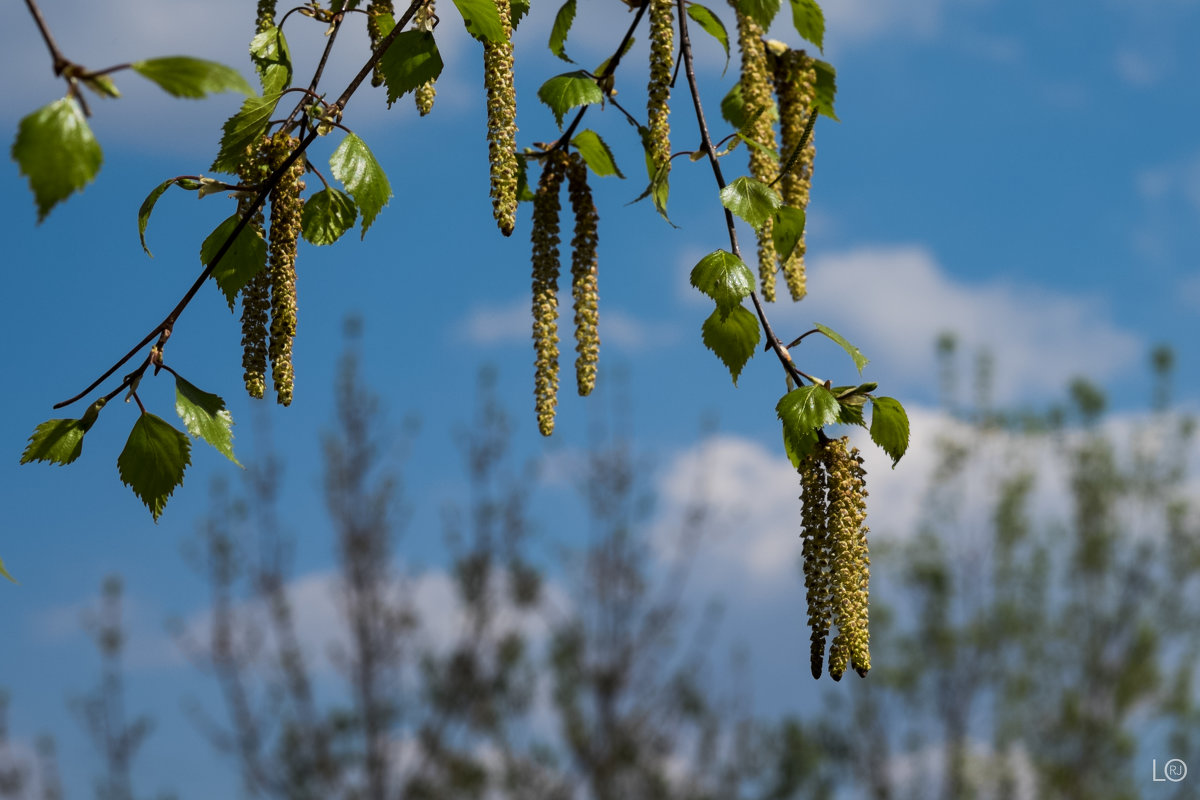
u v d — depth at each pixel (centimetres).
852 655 87
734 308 89
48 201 80
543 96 92
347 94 90
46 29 81
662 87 91
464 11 89
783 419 88
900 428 88
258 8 92
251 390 90
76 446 90
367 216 90
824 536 88
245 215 90
